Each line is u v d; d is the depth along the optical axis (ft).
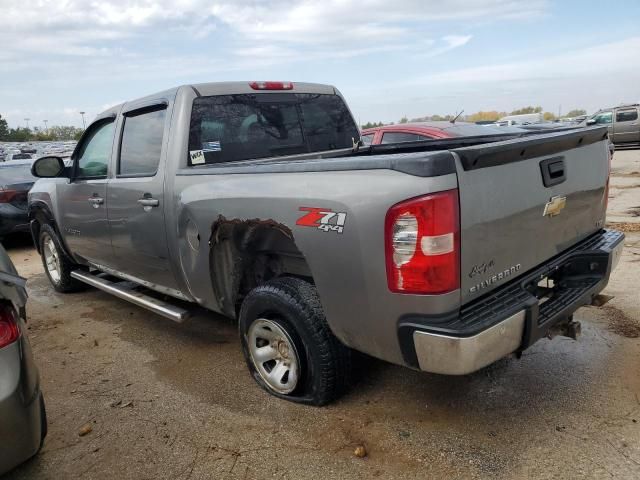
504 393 10.49
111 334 15.30
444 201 7.45
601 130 10.82
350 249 8.32
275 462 8.84
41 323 16.61
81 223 16.12
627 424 9.18
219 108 12.80
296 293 9.87
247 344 11.23
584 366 11.33
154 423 10.32
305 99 14.93
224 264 11.52
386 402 10.42
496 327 7.78
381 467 8.54
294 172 9.32
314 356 9.89
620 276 17.02
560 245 10.11
